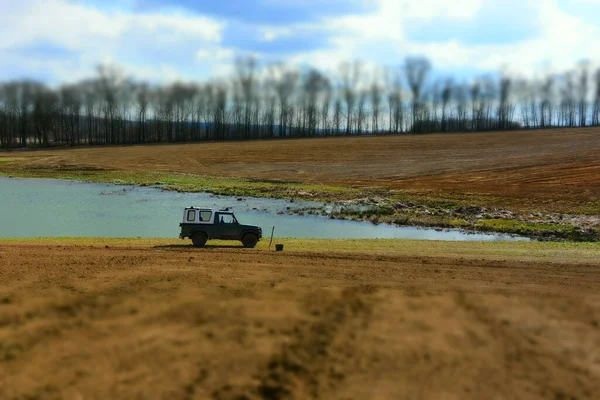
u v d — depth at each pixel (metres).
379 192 46.97
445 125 127.75
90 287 10.12
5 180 58.53
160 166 70.12
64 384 6.76
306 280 11.48
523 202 41.12
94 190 48.91
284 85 120.44
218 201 41.97
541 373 7.17
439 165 65.00
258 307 9.20
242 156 78.88
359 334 8.20
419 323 8.66
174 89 118.31
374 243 21.92
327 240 23.50
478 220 33.25
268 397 6.62
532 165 61.22
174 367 7.15
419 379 7.00
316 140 100.44
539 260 15.95
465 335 8.24
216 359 7.37
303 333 8.19
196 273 11.93
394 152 78.44
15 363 7.18
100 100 115.75
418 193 46.31
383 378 7.01
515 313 9.19
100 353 7.47
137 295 9.70
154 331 8.15
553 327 8.59
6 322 8.27
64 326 8.26
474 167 62.12
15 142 111.00
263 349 7.66
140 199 42.66
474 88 124.12
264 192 46.97
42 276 11.09
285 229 30.00
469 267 14.15
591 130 99.31
